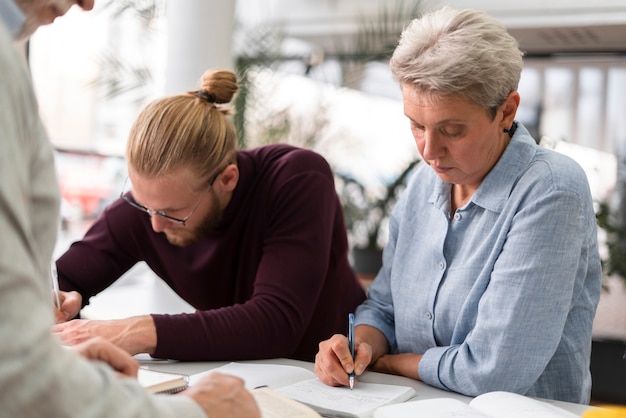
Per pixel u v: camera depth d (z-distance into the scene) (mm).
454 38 1157
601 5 3404
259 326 1398
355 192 3643
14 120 631
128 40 3445
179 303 2777
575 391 1289
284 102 3928
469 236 1335
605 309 3752
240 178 1577
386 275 1564
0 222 604
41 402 612
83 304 1696
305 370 1309
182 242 1586
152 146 1415
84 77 3445
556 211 1188
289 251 1502
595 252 1292
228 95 1512
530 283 1175
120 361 858
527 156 1276
